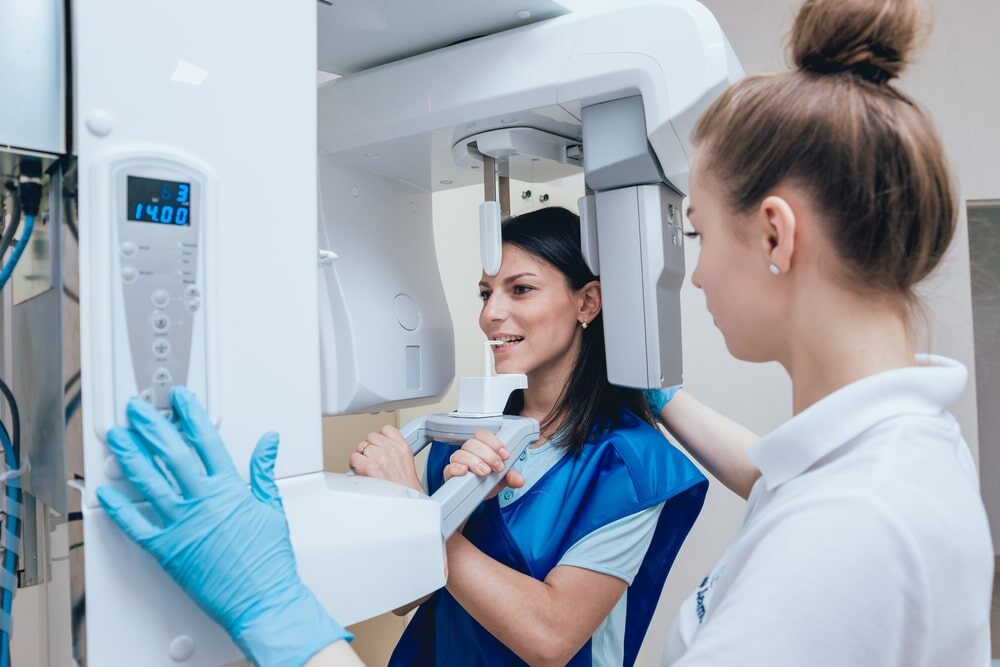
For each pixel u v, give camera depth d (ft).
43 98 1.37
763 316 1.62
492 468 2.33
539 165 3.12
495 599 2.52
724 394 6.00
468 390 2.79
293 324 1.70
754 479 3.01
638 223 2.61
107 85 1.39
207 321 1.51
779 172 1.48
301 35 1.74
